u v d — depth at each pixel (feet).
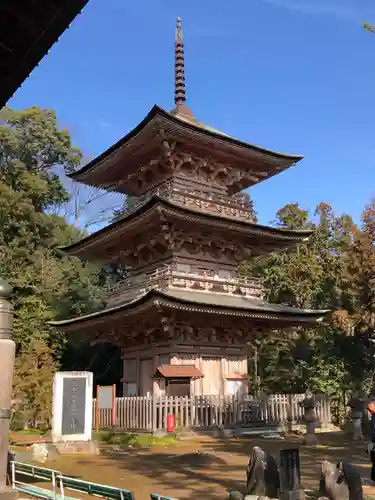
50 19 21.07
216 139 95.35
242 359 98.27
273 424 88.33
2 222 136.87
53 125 171.42
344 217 135.03
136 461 53.88
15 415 86.84
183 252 96.43
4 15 21.43
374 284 110.32
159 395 83.41
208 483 40.98
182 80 114.73
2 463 28.53
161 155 98.48
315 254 132.87
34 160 170.19
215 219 90.38
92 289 146.51
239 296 98.17
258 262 138.92
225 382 94.07
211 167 102.89
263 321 99.35
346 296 116.47
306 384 117.19
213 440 76.02
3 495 27.66
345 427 94.38
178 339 89.86
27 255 137.08
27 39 22.41
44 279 130.72
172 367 83.97
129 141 95.71
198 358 91.71
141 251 101.30
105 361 153.48
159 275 93.71
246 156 102.94
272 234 98.78
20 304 125.29
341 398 106.32
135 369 99.09
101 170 108.78
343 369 111.14
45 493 31.40
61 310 134.82
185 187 99.91
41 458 53.83
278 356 131.64
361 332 112.78
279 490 33.22
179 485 40.29
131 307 85.10
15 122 165.48
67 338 134.31
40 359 98.22
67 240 153.89
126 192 118.42
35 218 142.20
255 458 33.53
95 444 60.80
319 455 58.85
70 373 62.03
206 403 82.38
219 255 101.24
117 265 161.07
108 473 46.42
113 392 84.12
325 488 31.78
